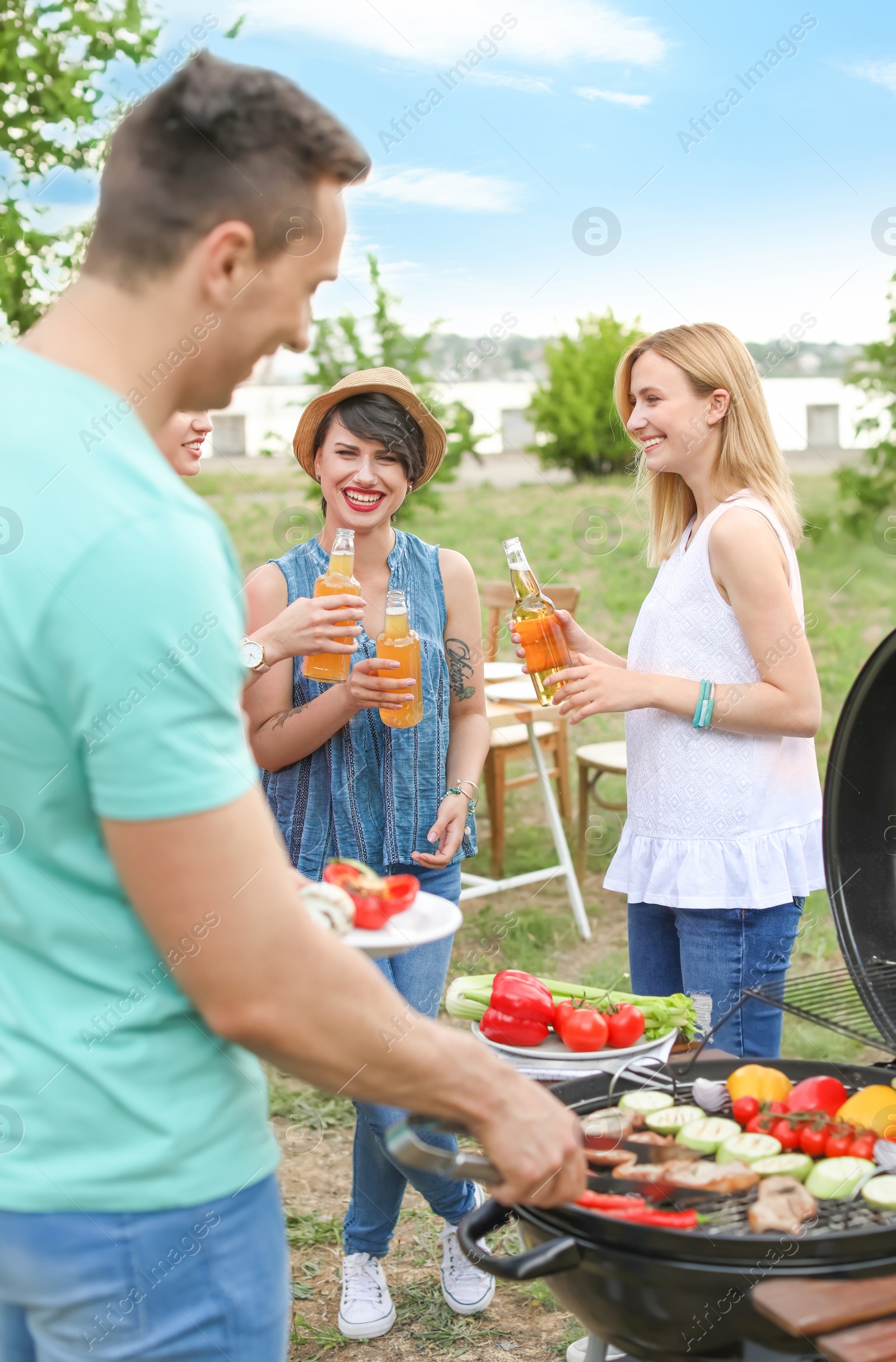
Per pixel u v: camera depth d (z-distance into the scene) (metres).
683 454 2.24
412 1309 2.46
